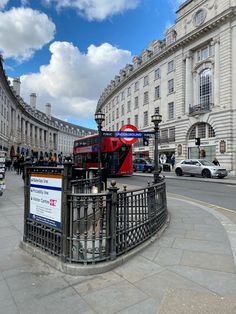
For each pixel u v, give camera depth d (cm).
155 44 4306
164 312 280
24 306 294
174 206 905
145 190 512
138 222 483
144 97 4481
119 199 427
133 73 4716
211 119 3078
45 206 434
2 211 791
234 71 2867
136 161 3556
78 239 386
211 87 3197
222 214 783
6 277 363
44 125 9369
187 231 586
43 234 436
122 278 358
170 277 361
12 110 5984
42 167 437
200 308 286
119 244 418
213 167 2264
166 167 3584
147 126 4350
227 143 2870
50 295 316
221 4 2989
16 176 2270
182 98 3547
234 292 321
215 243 503
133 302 300
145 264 404
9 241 513
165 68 3934
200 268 390
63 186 394
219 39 3017
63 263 383
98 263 384
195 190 1471
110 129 6175
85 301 303
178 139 3572
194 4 3353
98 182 821
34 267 395
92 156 2442
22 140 7081
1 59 4091
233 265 401
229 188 1563
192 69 3472
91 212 405
